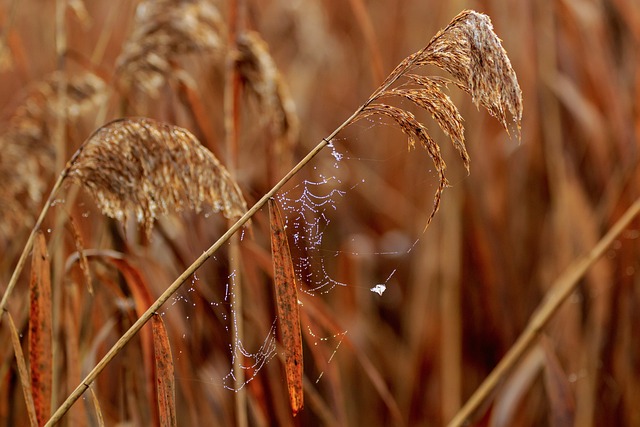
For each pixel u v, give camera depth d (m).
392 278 2.83
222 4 2.32
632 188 2.28
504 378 2.24
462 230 2.46
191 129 2.12
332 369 2.05
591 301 2.31
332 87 3.10
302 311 2.02
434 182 2.54
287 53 3.04
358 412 2.56
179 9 2.10
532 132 2.40
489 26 1.72
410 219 2.81
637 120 2.26
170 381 1.77
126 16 2.69
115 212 1.84
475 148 2.42
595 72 2.32
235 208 1.83
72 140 2.16
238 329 1.98
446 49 1.72
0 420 1.98
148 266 2.03
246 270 2.08
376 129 2.91
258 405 2.03
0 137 2.09
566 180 2.30
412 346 2.56
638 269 2.28
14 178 2.06
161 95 2.14
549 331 2.33
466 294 2.48
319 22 3.04
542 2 2.40
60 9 2.14
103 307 2.09
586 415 2.26
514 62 2.43
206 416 2.10
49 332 1.85
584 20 2.31
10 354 1.99
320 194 2.65
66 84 2.12
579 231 2.31
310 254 2.27
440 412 2.50
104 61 2.61
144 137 1.82
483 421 2.16
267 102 2.09
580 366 2.29
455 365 2.39
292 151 2.33
